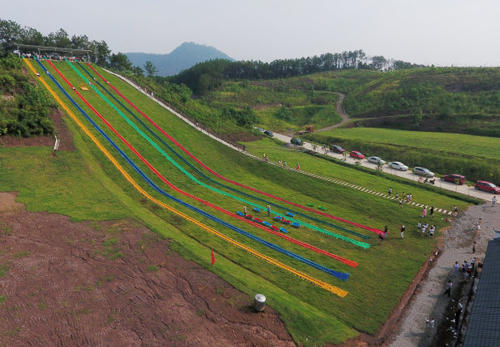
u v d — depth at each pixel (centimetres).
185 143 6875
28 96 6072
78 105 7031
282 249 3588
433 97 12188
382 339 2411
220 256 3262
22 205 3650
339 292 2920
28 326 2098
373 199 5128
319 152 8081
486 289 2412
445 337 2478
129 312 2298
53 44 12031
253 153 7269
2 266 2653
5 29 11412
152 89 9744
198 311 2359
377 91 15500
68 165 4794
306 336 2262
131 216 3700
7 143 4884
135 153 5912
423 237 4031
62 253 2912
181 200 4666
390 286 3053
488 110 9812
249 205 4781
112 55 13838
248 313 2389
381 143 8550
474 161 6512
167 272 2778
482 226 4234
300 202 5069
